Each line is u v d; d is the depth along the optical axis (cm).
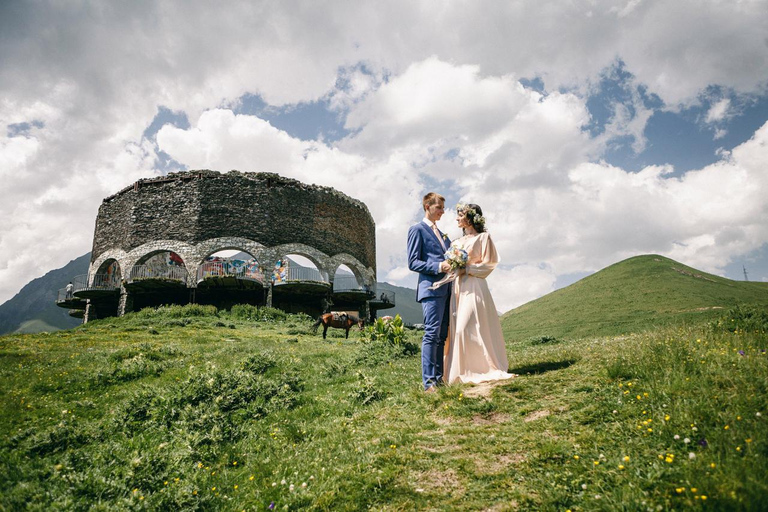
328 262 4288
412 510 347
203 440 588
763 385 397
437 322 641
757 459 293
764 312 712
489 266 630
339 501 381
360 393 689
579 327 2525
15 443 575
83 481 434
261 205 4012
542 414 471
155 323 2897
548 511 313
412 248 656
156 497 417
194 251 3784
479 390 568
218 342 1939
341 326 2319
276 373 979
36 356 1341
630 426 393
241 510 404
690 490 285
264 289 3891
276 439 576
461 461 404
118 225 4056
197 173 3966
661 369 488
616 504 295
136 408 709
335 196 4531
